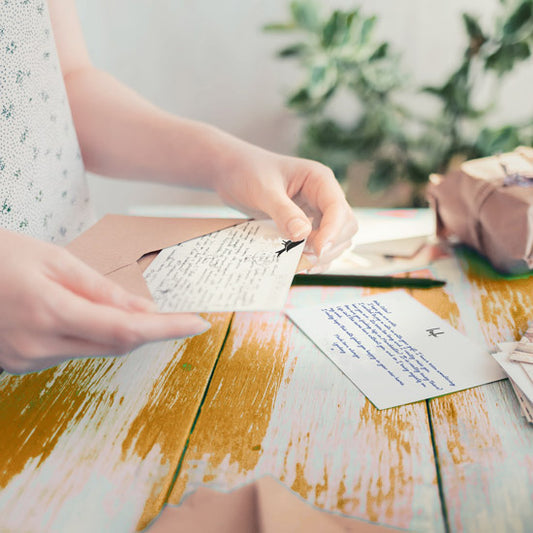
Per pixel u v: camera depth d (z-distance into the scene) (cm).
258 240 53
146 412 47
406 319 59
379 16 161
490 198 69
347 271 69
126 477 40
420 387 48
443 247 76
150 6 163
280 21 163
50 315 37
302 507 36
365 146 165
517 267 66
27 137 60
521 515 36
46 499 39
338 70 158
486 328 56
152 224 57
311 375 50
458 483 38
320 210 59
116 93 75
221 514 36
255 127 176
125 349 39
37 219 62
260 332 57
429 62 164
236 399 48
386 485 38
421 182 166
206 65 170
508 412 45
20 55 58
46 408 48
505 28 144
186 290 44
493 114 166
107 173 76
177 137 69
